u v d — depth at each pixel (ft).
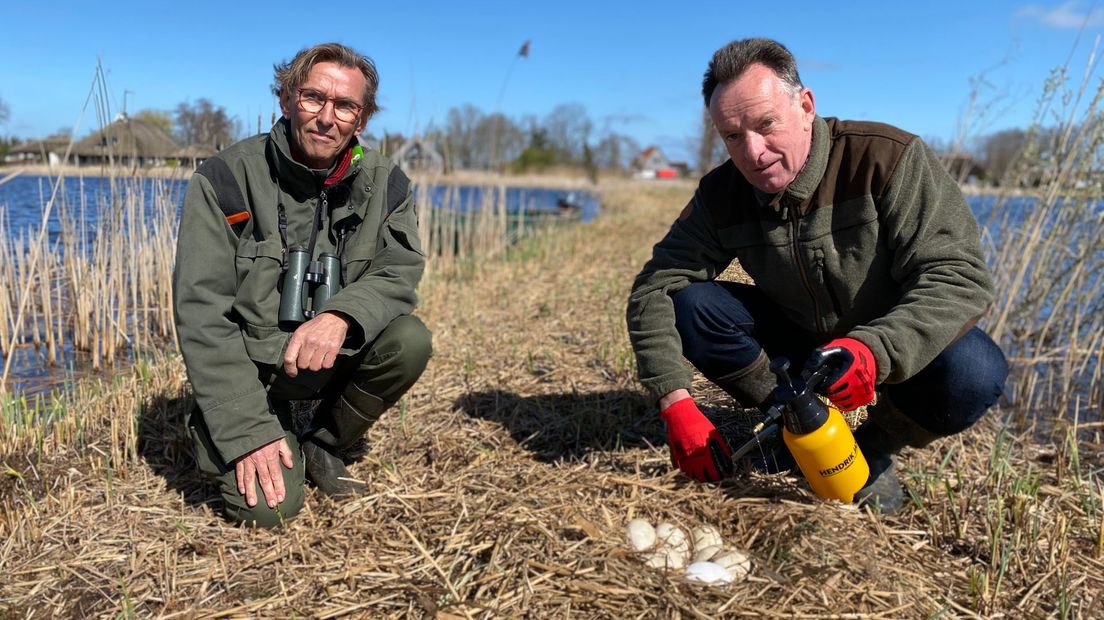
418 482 8.75
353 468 9.17
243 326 7.88
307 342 7.33
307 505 8.15
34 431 9.84
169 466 9.30
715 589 6.34
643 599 6.25
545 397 11.72
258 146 7.98
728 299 8.34
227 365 7.54
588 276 25.00
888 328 6.88
